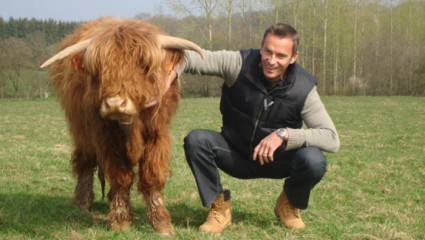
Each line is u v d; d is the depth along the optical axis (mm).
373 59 46281
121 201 3553
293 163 3430
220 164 3686
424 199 5160
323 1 41969
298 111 3443
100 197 5027
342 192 5496
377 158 8281
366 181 6211
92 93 3084
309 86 3414
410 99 33031
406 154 8812
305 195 3545
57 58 2951
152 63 2951
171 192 5242
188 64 3514
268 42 3193
